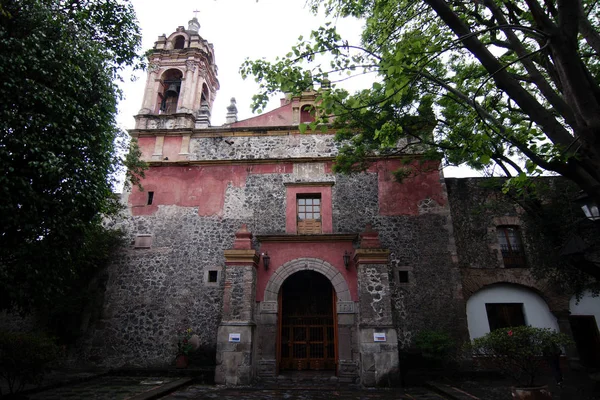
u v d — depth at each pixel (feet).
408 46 17.70
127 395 25.85
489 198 43.57
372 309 33.63
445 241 39.86
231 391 29.78
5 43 20.42
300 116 47.32
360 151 36.78
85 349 37.60
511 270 40.24
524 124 24.13
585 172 16.87
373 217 41.42
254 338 34.73
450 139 27.50
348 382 33.35
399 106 30.14
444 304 37.40
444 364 34.58
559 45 14.90
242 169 44.34
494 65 17.24
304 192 42.83
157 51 51.52
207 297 39.04
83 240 25.89
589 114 15.14
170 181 44.19
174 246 41.32
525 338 20.17
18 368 22.35
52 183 22.06
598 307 39.37
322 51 20.83
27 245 21.58
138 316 38.70
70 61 23.90
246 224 41.86
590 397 25.67
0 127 19.49
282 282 37.60
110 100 27.37
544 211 33.04
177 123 47.26
